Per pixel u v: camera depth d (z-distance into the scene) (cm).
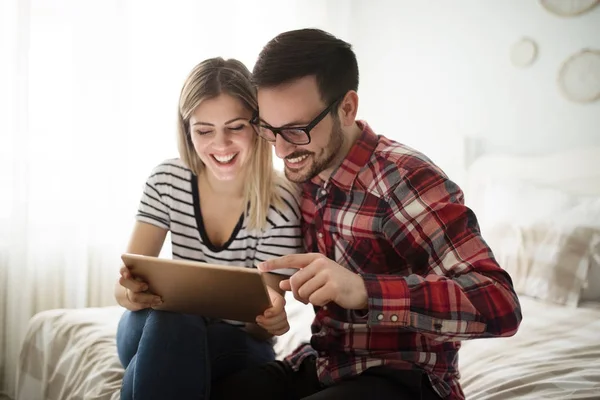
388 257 111
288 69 105
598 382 135
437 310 91
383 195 108
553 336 179
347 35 343
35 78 244
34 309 254
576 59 261
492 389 139
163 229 144
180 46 282
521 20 279
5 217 243
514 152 285
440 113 313
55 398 160
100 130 261
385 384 102
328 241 118
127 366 121
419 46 319
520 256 231
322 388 115
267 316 107
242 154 131
